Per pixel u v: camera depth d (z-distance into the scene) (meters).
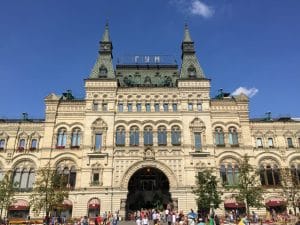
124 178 65.31
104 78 73.19
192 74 75.31
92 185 64.50
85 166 66.06
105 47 80.06
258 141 71.19
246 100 73.12
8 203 59.22
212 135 69.44
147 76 78.25
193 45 81.00
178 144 68.25
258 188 58.72
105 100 71.56
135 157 66.88
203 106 71.56
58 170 66.62
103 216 58.84
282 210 65.88
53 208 58.06
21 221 57.75
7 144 69.38
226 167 68.06
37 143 69.56
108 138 68.19
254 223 52.94
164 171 66.12
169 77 77.44
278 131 72.00
